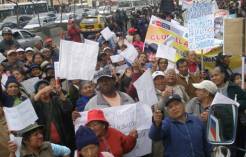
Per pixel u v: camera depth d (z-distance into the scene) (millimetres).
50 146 3965
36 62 8195
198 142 4090
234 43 5707
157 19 8867
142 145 4605
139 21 21812
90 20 25141
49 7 37531
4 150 4387
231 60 8266
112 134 4277
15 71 6887
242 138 4738
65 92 5918
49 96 5180
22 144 3877
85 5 48406
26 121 3969
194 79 6484
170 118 4160
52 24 26000
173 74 5660
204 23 6957
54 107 5145
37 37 19234
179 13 24000
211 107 4012
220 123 3977
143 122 4602
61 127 5133
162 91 5594
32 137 3832
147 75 4820
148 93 4805
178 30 8703
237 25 5668
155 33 8859
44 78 6883
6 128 4441
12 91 5477
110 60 8148
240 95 5020
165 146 4156
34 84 5945
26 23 27750
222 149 4051
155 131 4098
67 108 5172
